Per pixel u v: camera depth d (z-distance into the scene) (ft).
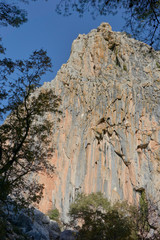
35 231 82.79
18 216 82.74
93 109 236.22
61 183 219.20
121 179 206.59
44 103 63.52
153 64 273.95
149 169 210.38
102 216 83.35
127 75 256.73
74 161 224.94
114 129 221.87
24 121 63.05
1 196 50.75
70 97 256.32
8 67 47.19
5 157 56.34
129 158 210.38
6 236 65.36
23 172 59.31
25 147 60.29
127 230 78.79
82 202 140.36
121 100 231.30
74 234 97.86
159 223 100.32
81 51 294.66
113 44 284.41
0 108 54.34
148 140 221.25
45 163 63.16
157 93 251.19
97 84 248.73
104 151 218.18
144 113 232.73
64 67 292.20
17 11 32.32
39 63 57.06
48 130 67.62
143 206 121.90
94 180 209.36
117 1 26.25
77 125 238.68
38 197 58.49
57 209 205.87
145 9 26.05
